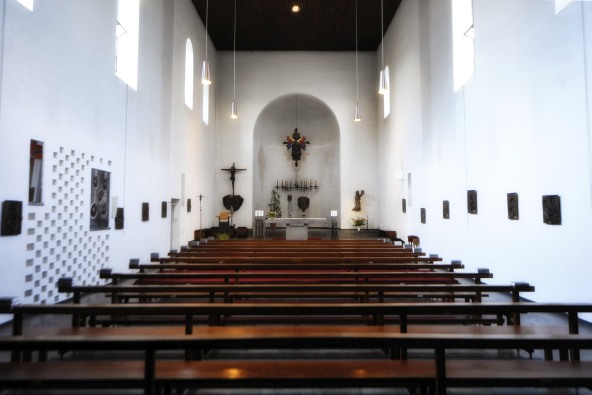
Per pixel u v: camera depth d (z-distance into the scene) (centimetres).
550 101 581
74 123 649
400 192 1431
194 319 461
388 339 211
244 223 1762
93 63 711
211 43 1706
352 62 1830
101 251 748
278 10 1466
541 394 299
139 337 210
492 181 760
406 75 1347
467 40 926
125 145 848
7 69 493
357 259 674
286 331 351
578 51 518
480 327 379
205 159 1593
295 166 2067
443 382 215
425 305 291
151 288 413
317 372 252
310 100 1884
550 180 582
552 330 369
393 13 1497
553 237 577
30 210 543
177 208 1233
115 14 800
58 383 238
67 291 407
